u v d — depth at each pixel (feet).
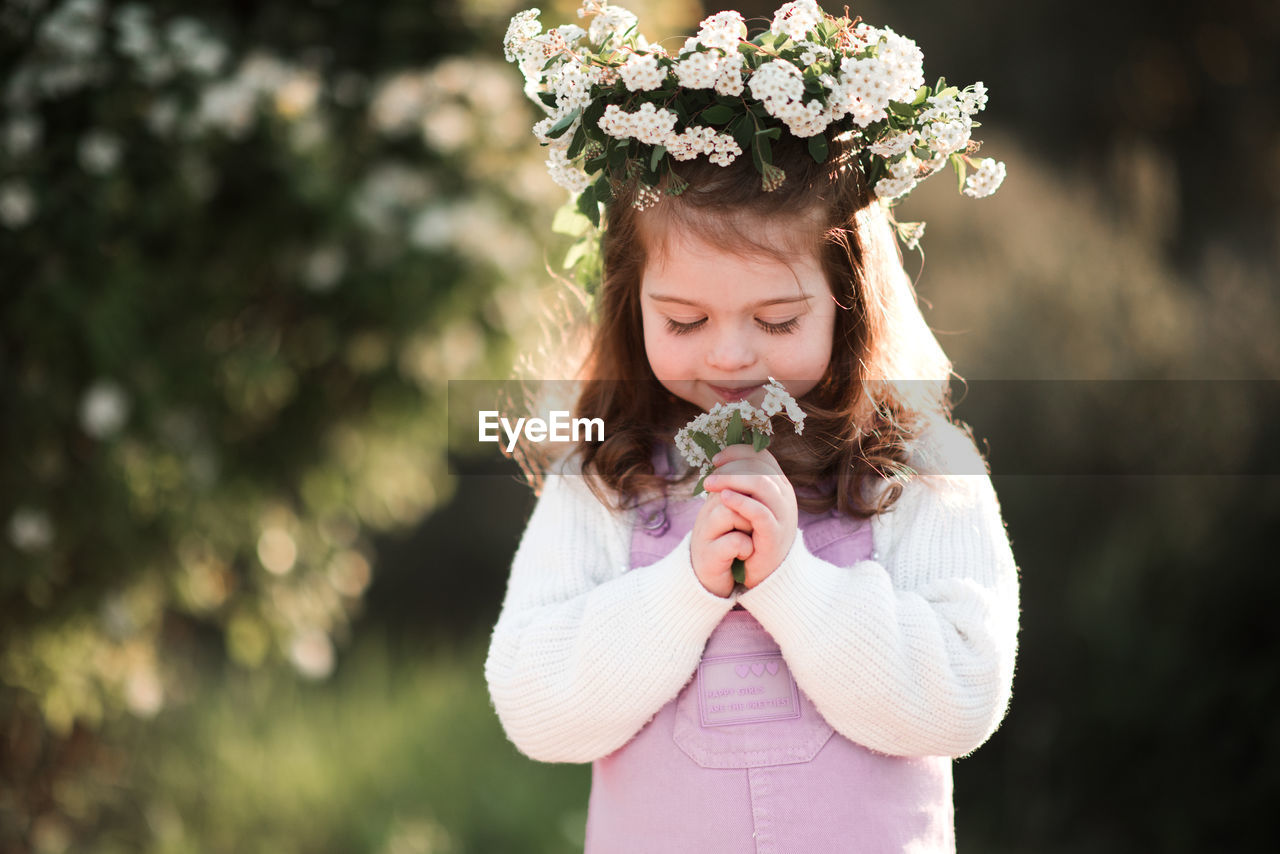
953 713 3.90
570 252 4.88
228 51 8.52
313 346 9.16
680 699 4.05
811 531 4.28
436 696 13.10
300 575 10.07
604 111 3.93
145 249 8.35
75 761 9.68
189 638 12.92
